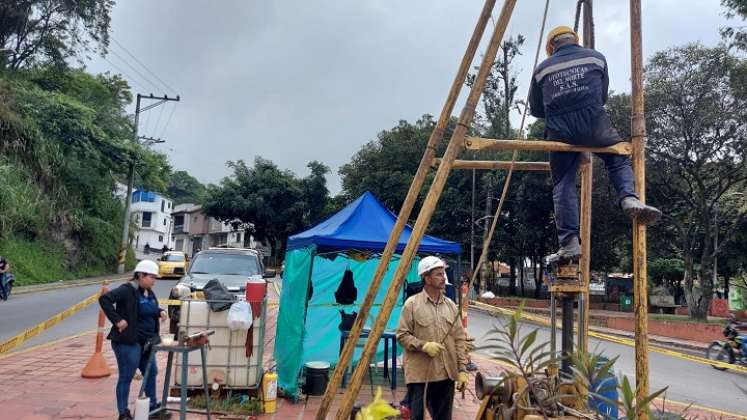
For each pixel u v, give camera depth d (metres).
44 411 5.71
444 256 8.05
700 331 18.02
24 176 22.16
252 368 6.35
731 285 37.06
